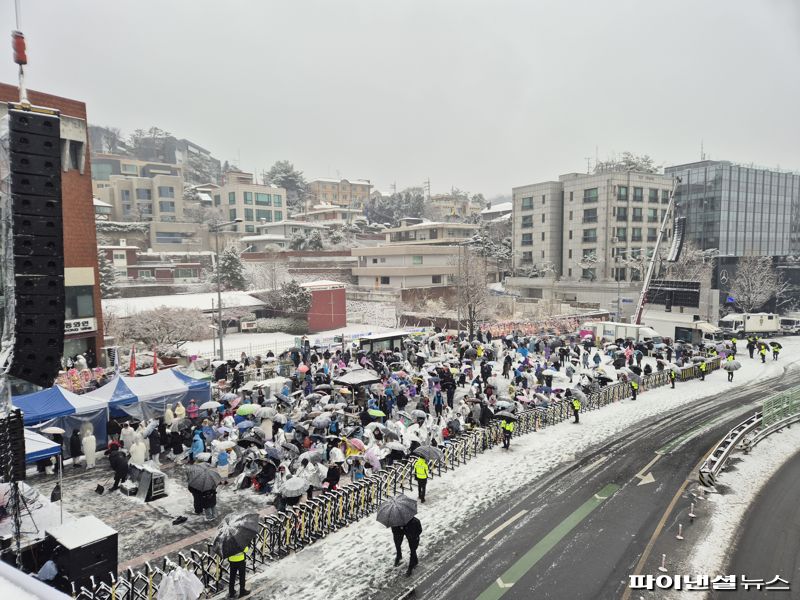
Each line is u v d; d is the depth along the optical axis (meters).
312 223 108.06
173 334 48.81
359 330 62.84
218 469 18.56
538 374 30.66
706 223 88.56
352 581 11.95
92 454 19.34
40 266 8.12
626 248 80.69
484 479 17.91
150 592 10.55
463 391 29.77
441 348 42.88
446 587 11.68
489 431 21.28
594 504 15.89
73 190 32.84
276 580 12.02
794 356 43.25
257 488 17.11
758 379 34.62
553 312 68.06
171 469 19.11
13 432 10.07
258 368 33.78
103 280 65.19
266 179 144.75
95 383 29.17
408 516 11.92
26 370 8.17
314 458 16.89
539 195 87.19
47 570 10.77
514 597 11.31
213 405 23.08
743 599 11.25
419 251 78.81
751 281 66.88
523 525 14.57
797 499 16.20
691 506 15.53
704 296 48.62
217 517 15.27
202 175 148.50
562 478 17.95
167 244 95.25
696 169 89.44
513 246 92.50
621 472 18.48
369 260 84.00
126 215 104.25
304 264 87.62
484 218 135.75
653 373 32.59
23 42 7.95
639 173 82.19
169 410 22.41
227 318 58.94
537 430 23.59
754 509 15.52
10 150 7.82
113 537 11.36
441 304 74.25
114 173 117.62
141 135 154.38
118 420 21.97
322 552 13.27
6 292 8.03
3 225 7.95
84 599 10.09
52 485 17.75
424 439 20.17
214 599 11.28
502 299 72.69
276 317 63.59
